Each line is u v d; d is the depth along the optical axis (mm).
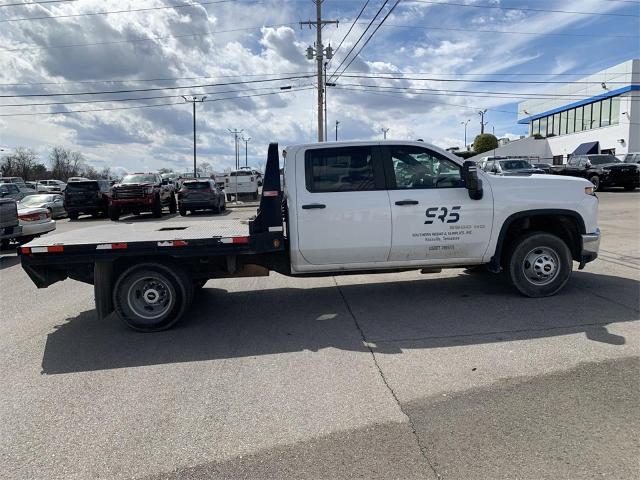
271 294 7207
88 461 3068
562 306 5816
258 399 3809
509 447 3021
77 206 23484
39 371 4574
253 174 33062
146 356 4875
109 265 5684
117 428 3451
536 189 6074
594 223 6223
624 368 4035
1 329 6031
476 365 4242
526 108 54000
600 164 25156
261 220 5660
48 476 2932
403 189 5879
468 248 6027
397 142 5953
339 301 6609
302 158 5859
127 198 21312
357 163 5883
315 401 3732
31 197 24609
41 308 7070
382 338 5062
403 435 3207
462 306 6039
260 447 3148
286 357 4672
